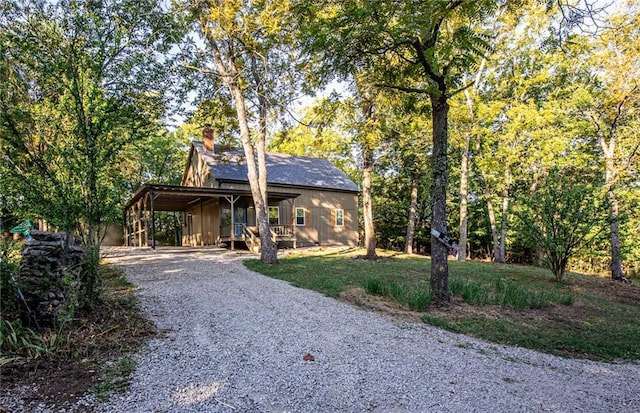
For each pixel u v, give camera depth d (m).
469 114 14.27
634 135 11.76
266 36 10.50
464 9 5.38
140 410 2.75
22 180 4.53
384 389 3.28
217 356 3.87
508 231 20.33
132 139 5.37
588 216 9.84
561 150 14.00
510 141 15.15
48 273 4.14
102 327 4.41
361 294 7.12
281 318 5.42
